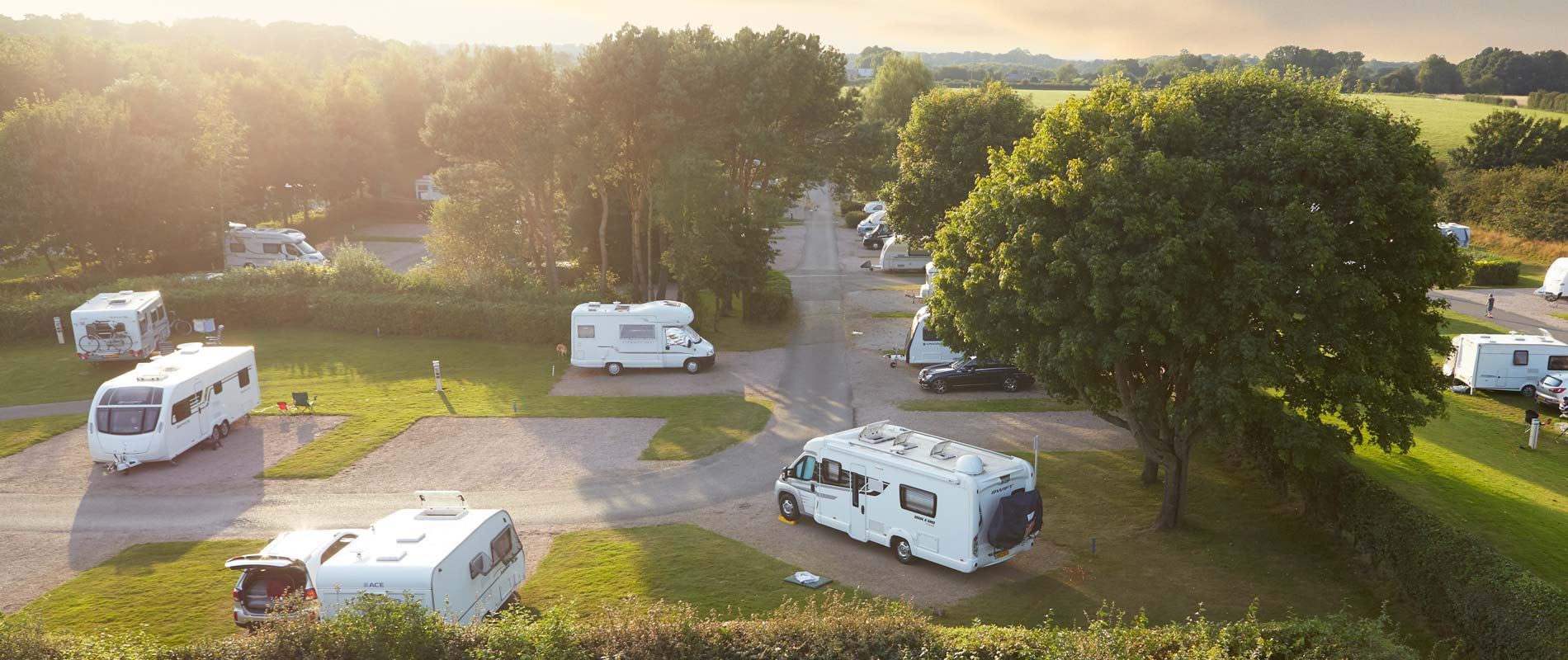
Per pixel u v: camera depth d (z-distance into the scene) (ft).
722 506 78.74
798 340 142.72
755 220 147.64
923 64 307.99
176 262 191.01
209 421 93.40
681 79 145.69
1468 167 289.33
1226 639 41.16
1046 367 63.26
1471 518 67.92
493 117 144.15
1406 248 57.67
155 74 226.79
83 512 77.61
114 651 44.11
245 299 148.56
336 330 147.64
